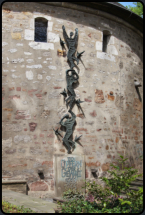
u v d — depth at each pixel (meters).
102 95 9.06
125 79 9.95
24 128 7.88
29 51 8.19
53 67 8.36
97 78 9.02
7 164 7.59
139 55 10.97
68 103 8.41
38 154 7.91
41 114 8.09
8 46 8.02
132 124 10.16
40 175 7.85
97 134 8.78
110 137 9.09
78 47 8.80
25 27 8.21
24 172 7.71
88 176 8.45
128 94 10.06
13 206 5.44
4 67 7.91
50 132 8.11
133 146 10.05
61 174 8.00
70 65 8.56
